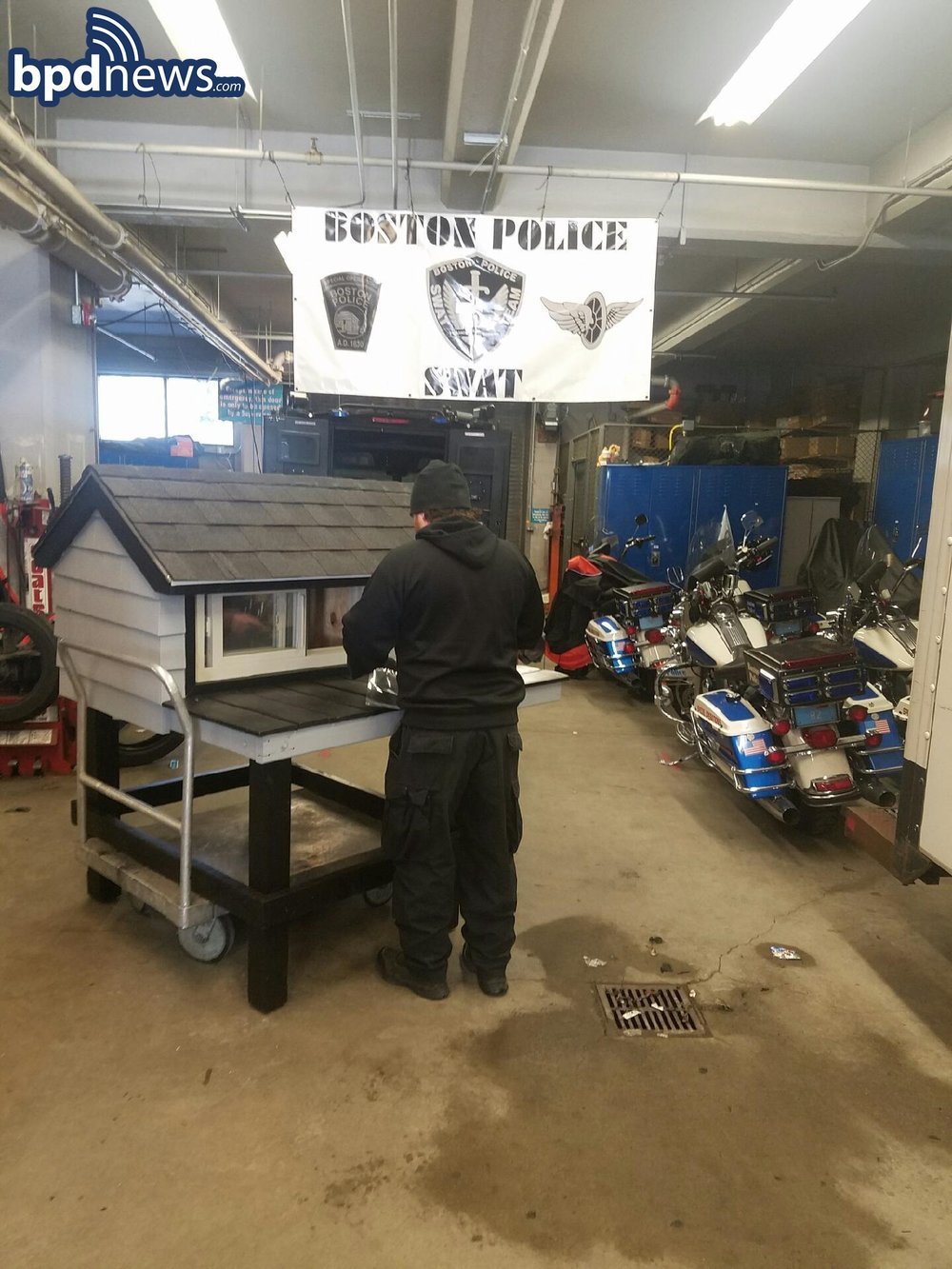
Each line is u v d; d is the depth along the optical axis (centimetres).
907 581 538
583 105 497
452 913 246
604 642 633
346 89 483
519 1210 170
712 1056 222
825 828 366
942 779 221
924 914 306
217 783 316
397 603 226
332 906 304
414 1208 169
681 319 945
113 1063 212
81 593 260
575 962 269
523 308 430
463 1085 207
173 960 262
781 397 1127
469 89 431
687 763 485
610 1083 210
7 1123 190
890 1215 171
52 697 418
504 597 237
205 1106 197
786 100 488
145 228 687
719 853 358
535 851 356
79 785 282
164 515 235
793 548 834
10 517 468
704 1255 160
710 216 573
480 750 234
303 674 269
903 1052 226
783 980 261
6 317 523
